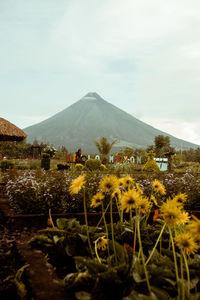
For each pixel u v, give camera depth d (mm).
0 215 3627
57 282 1516
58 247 2047
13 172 6059
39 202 3779
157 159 17016
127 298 1200
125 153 26266
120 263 1548
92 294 1315
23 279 1769
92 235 2076
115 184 1610
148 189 4547
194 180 5145
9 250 2385
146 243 2143
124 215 3635
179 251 2006
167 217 1297
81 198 4035
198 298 1208
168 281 1355
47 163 15273
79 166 11969
